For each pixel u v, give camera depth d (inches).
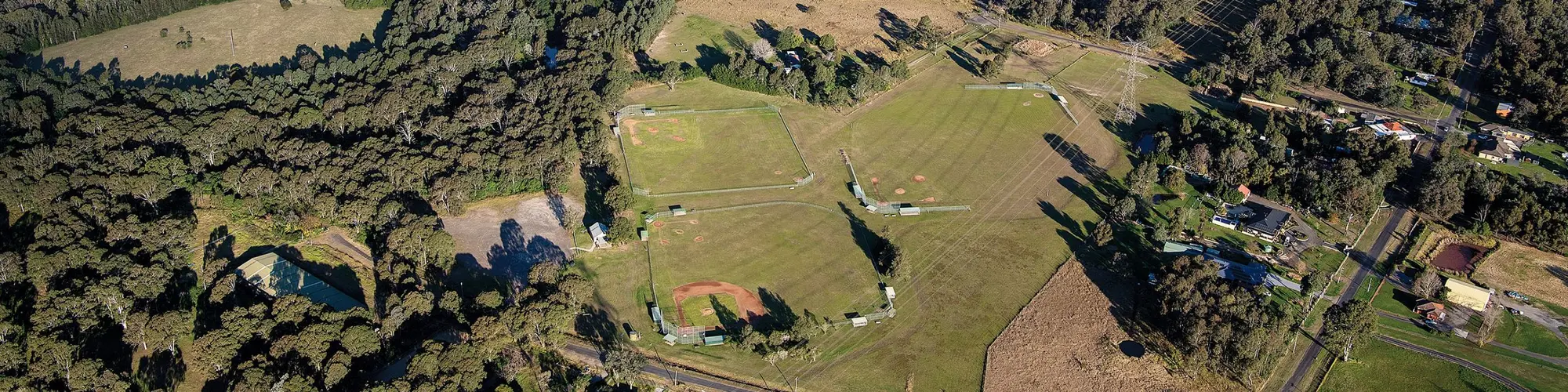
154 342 7603.4
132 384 7470.5
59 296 7696.9
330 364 7322.8
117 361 7657.5
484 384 7672.2
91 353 7677.2
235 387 7057.1
